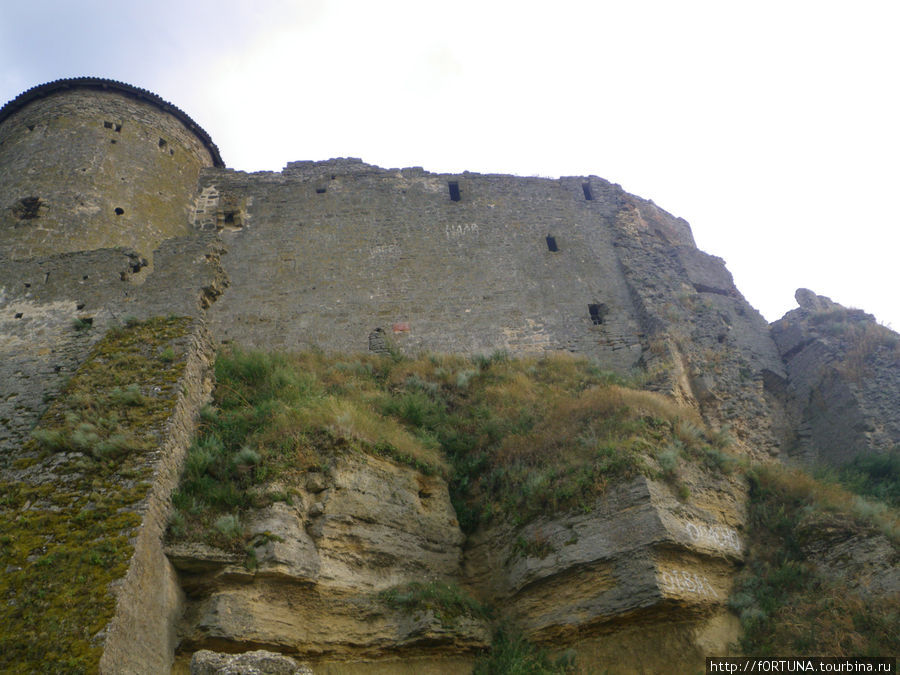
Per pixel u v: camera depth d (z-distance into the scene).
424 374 19.94
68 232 21.61
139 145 24.61
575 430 15.99
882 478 18.03
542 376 20.44
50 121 24.23
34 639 10.12
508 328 22.66
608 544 13.55
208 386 15.74
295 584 12.31
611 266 24.55
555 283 23.81
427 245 24.42
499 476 15.68
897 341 21.66
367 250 24.19
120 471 12.48
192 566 12.02
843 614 12.90
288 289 23.17
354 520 13.59
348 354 21.58
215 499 12.89
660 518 13.52
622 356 22.16
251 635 11.59
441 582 13.94
